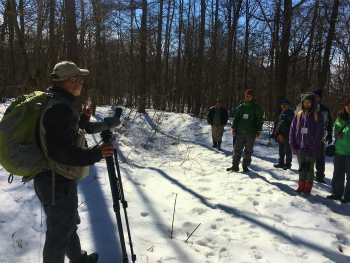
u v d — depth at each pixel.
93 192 3.97
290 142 4.50
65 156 1.64
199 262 2.56
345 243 3.10
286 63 10.05
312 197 4.31
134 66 17.16
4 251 2.46
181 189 4.59
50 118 1.66
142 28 14.10
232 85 16.55
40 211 3.22
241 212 3.69
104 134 1.98
